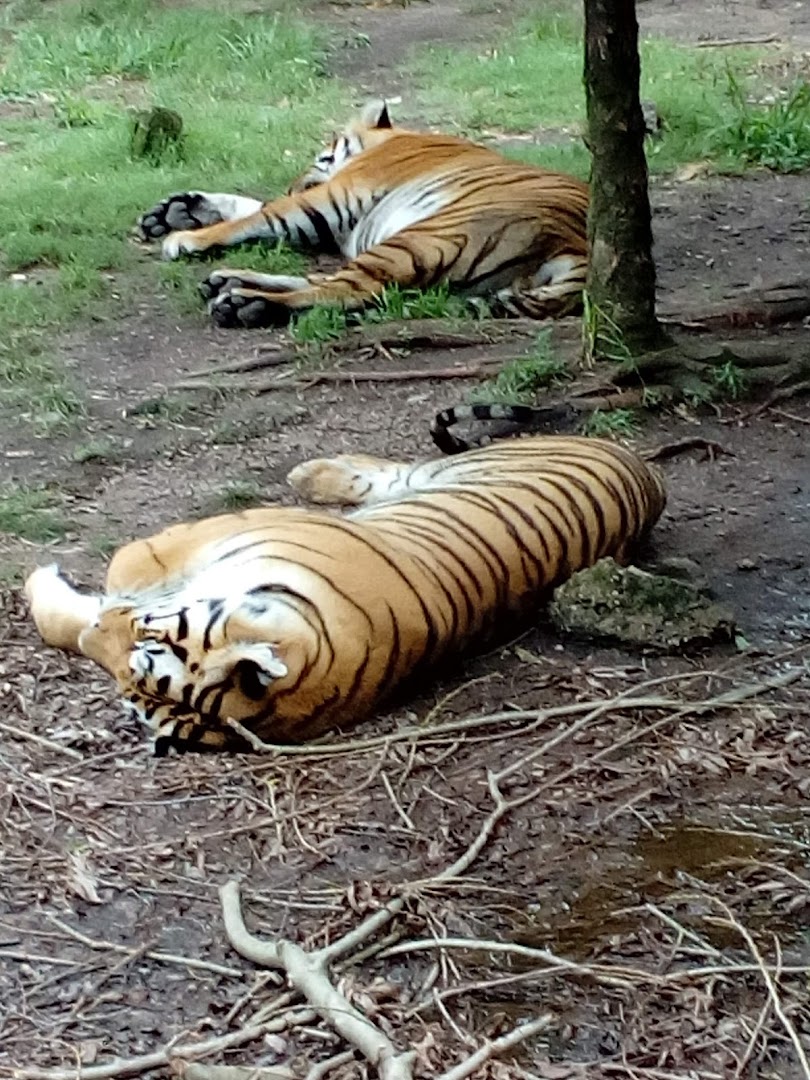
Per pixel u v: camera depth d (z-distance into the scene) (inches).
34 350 307.0
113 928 144.6
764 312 312.3
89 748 172.7
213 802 163.2
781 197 402.9
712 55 546.6
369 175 366.9
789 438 265.9
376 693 174.7
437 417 245.9
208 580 171.5
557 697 183.5
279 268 356.8
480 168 354.3
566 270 331.0
